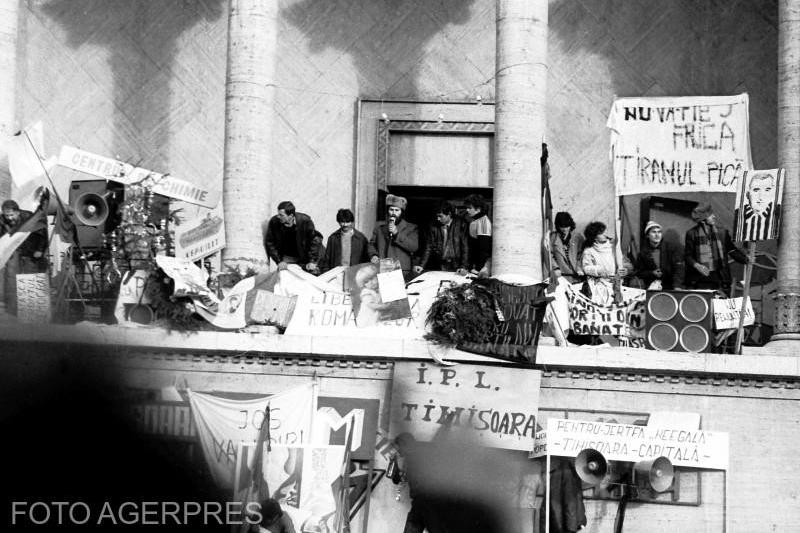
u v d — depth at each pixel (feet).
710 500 92.94
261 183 104.63
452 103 116.67
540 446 92.79
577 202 115.75
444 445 93.91
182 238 102.83
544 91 102.47
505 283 96.32
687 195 114.52
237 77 105.19
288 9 118.21
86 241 101.81
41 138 104.99
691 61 116.26
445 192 116.98
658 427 92.63
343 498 90.43
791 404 94.84
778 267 100.58
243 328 97.60
